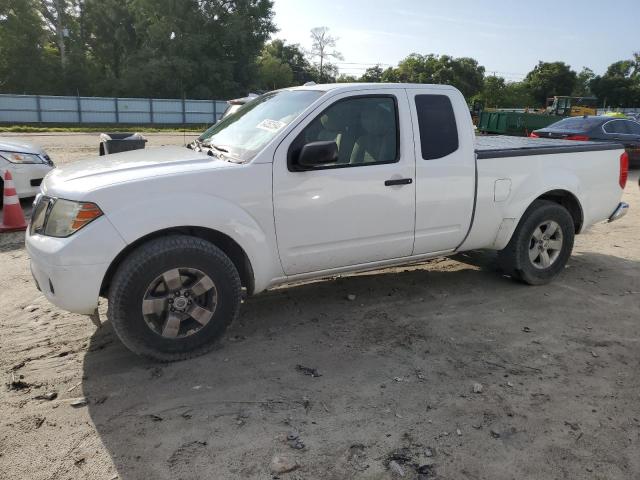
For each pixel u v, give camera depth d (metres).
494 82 84.38
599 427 2.98
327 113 3.98
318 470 2.62
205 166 3.66
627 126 14.18
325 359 3.73
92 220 3.28
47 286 3.42
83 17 59.47
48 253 3.30
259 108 4.53
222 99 53.50
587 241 7.04
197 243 3.53
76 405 3.16
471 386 3.39
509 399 3.24
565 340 4.06
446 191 4.46
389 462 2.68
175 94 52.00
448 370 3.59
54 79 53.72
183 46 52.38
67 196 3.38
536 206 5.06
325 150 3.65
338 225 4.05
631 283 5.36
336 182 3.97
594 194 5.44
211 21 53.59
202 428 2.94
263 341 4.00
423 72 78.81
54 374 3.51
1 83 53.50
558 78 90.31
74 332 4.15
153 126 41.97
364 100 4.15
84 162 4.09
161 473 2.59
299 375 3.51
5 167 8.18
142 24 55.41
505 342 4.01
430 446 2.80
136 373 3.52
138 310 3.43
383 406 3.16
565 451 2.78
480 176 4.62
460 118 4.54
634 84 93.88
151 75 50.88
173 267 3.47
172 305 3.54
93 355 3.78
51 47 59.56
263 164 3.72
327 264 4.15
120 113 41.56
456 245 4.73
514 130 23.80
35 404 3.17
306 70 84.25
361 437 2.87
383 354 3.80
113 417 3.04
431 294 4.98
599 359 3.77
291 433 2.90
